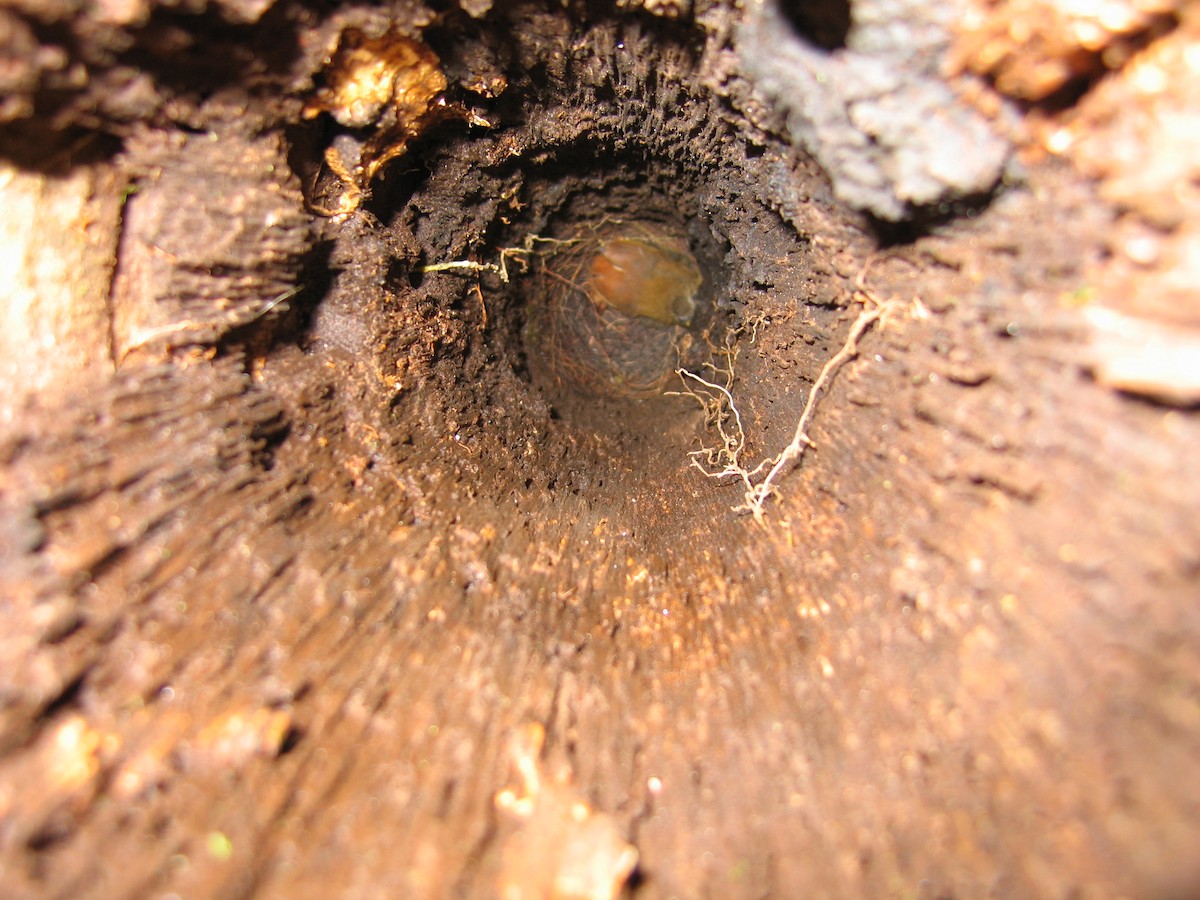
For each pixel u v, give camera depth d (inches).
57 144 5.0
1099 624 4.5
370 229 6.4
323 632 5.3
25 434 4.9
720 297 8.0
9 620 4.6
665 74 6.4
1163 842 4.1
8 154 4.9
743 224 7.2
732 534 6.4
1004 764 4.6
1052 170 4.8
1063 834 4.3
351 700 5.1
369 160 6.3
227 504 5.4
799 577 5.8
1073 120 4.7
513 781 5.1
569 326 8.7
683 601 6.1
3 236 5.0
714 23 5.7
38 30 4.6
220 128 5.4
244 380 5.8
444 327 7.1
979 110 4.9
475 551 6.1
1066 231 4.8
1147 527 4.4
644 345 8.7
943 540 5.1
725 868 4.8
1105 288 4.6
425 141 6.7
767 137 6.2
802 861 4.8
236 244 5.6
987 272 5.1
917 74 4.9
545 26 6.2
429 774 5.0
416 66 6.0
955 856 4.5
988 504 5.0
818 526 5.9
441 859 4.6
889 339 5.7
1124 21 4.3
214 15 5.0
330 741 4.9
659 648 5.9
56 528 4.8
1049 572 4.7
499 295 8.0
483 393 7.4
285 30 5.3
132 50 4.9
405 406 6.5
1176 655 4.3
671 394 8.2
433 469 6.4
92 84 4.9
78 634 4.7
